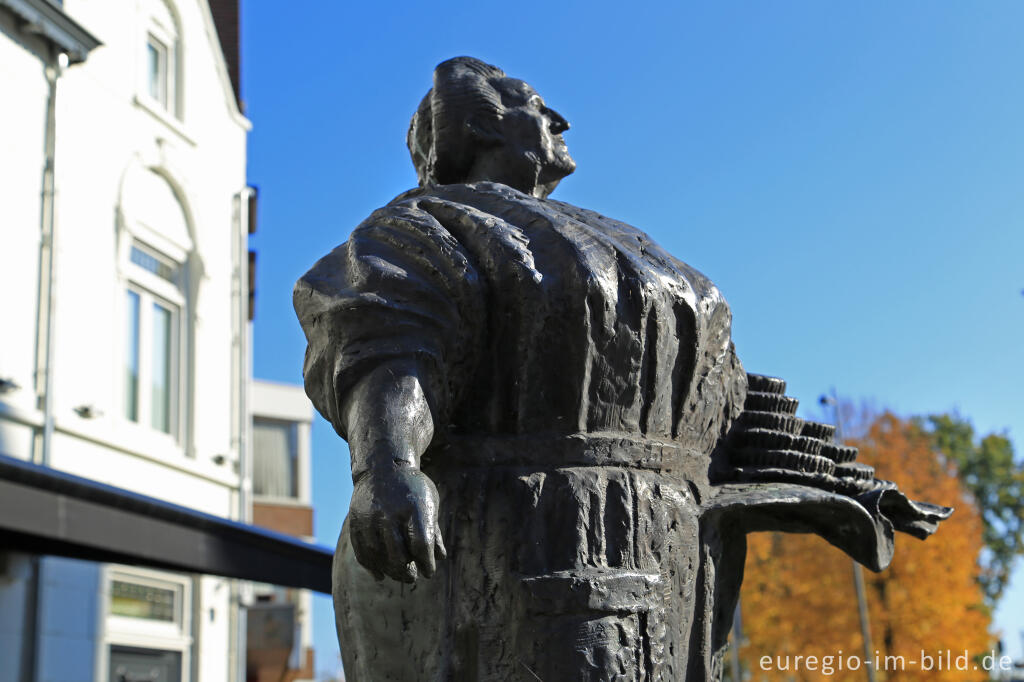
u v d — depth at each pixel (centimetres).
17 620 768
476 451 120
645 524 121
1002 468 2639
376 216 126
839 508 138
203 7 1092
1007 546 2605
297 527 1788
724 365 138
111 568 892
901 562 1811
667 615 121
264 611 1491
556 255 121
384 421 109
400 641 122
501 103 145
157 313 998
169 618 962
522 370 119
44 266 824
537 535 117
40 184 835
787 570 1870
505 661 116
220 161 1103
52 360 816
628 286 121
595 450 120
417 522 102
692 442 133
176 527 658
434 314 117
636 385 122
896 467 2031
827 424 151
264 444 1791
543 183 147
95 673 843
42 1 820
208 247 1063
